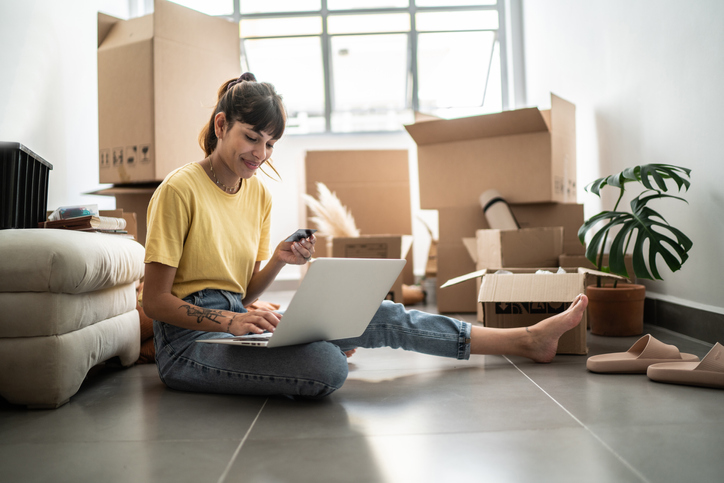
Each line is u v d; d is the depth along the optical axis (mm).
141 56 2924
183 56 3014
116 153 3012
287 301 3922
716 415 1212
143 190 2922
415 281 4344
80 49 3559
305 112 5016
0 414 1342
